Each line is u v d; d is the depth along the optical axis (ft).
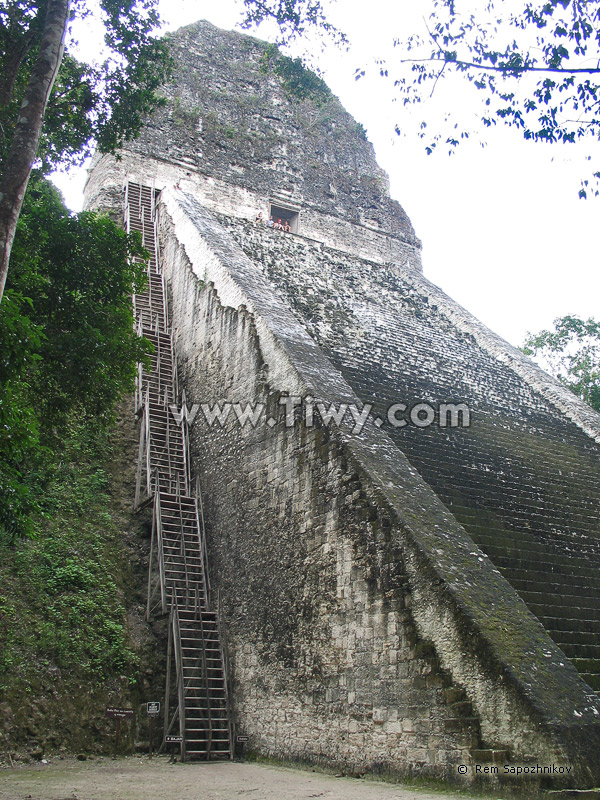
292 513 29.76
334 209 76.02
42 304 26.89
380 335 49.06
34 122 20.34
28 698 27.96
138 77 31.30
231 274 41.16
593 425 47.83
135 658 31.91
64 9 22.29
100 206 61.00
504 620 20.93
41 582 32.30
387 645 22.98
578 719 18.16
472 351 54.75
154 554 37.11
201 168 68.33
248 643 31.27
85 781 22.21
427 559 22.22
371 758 22.71
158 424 42.91
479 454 37.04
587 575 30.07
